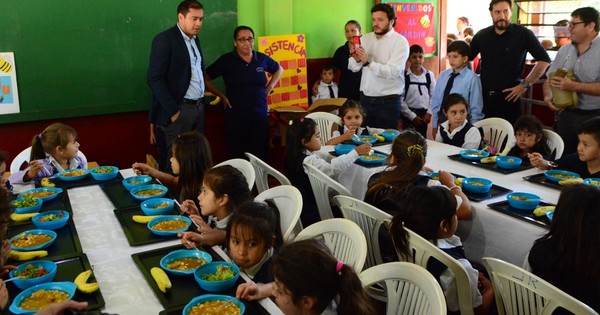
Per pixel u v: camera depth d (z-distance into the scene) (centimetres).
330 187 286
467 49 425
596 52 377
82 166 322
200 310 144
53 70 407
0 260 166
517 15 648
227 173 207
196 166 254
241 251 174
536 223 220
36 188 260
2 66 388
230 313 144
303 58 521
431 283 155
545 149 336
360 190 317
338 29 543
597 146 266
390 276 165
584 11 373
